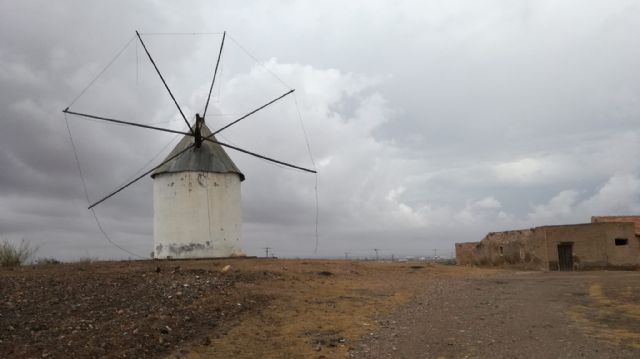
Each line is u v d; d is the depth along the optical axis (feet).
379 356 31.63
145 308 37.55
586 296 52.34
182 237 80.53
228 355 30.58
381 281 62.13
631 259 95.20
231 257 81.25
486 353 31.94
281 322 38.14
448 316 42.37
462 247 119.24
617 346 32.99
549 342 34.17
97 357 28.22
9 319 33.55
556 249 98.48
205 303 40.32
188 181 81.41
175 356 29.71
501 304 47.83
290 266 67.36
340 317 40.91
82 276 47.80
